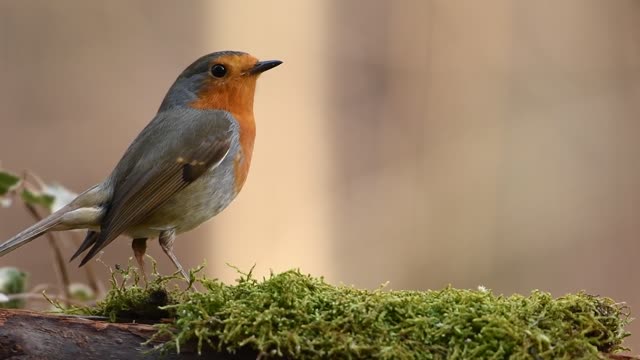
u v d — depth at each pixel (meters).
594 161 14.91
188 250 14.18
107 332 4.88
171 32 16.22
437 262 14.25
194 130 7.09
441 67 15.50
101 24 16.16
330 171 15.48
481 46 15.43
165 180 6.95
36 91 15.71
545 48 15.45
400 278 14.13
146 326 4.91
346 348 4.65
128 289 5.11
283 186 15.31
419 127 15.45
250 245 14.59
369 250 14.54
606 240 14.23
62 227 6.81
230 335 4.70
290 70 15.86
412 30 15.58
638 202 14.55
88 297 8.21
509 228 14.55
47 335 4.84
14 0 15.91
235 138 7.21
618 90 15.23
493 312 4.80
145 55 16.12
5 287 7.50
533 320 4.79
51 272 12.36
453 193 14.87
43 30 15.95
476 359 4.63
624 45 15.23
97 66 16.03
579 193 14.76
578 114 15.16
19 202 12.76
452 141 15.31
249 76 7.34
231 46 16.23
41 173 14.84
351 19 15.89
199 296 4.87
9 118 15.38
